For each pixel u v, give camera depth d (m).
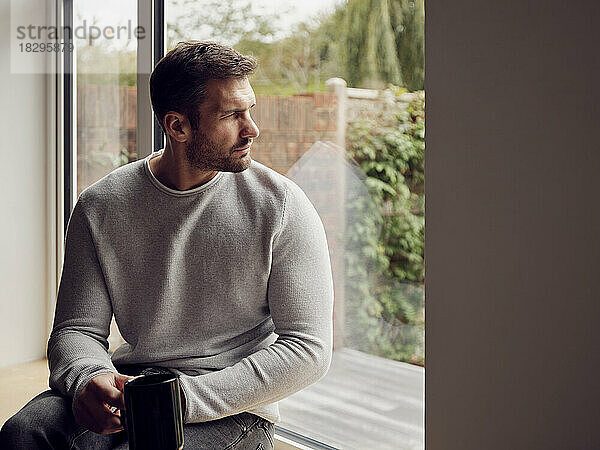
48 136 3.27
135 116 2.99
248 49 2.52
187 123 1.74
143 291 1.83
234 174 1.86
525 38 1.58
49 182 3.28
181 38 2.77
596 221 1.51
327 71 2.28
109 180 1.89
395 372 2.16
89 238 1.86
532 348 1.61
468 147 1.68
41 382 2.99
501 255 1.65
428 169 1.75
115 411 1.61
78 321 1.82
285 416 2.47
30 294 3.28
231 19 2.57
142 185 1.85
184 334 1.83
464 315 1.71
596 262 1.51
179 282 1.81
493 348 1.67
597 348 1.52
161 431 1.27
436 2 1.71
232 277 1.79
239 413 1.69
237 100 1.72
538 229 1.59
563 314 1.56
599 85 1.49
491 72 1.64
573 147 1.53
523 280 1.62
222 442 1.64
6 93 3.13
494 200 1.65
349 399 2.29
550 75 1.55
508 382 1.65
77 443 1.64
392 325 2.16
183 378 1.64
